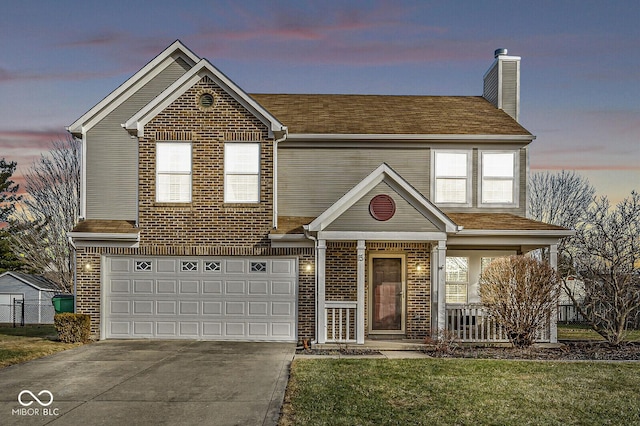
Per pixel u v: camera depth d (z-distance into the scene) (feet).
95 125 56.85
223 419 25.22
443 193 56.54
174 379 33.37
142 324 49.78
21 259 116.67
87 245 49.44
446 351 42.70
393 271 52.44
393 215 46.62
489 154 57.06
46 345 45.65
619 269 49.11
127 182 56.49
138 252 49.65
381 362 38.24
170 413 26.20
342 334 49.85
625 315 47.55
